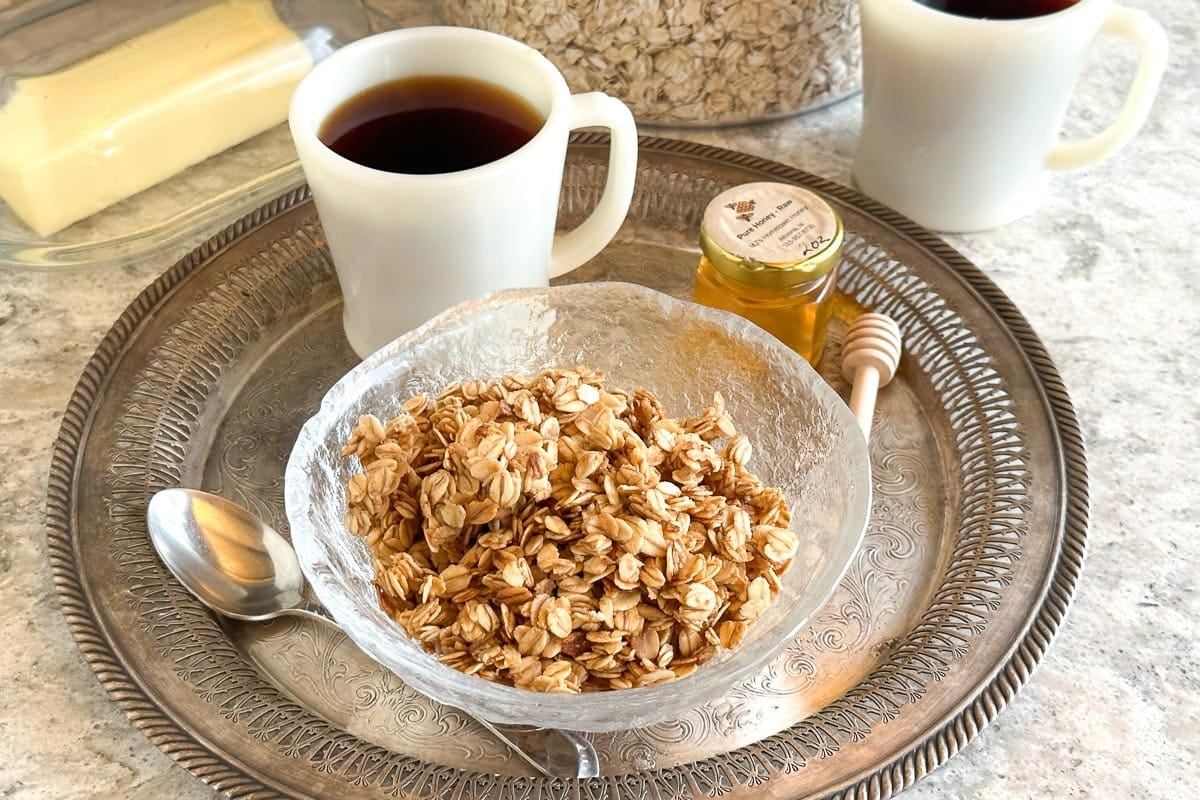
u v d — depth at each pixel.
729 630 0.54
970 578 0.57
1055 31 0.61
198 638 0.55
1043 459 0.59
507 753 0.54
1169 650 0.57
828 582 0.53
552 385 0.56
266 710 0.53
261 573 0.56
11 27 0.66
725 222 0.60
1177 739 0.55
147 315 0.62
